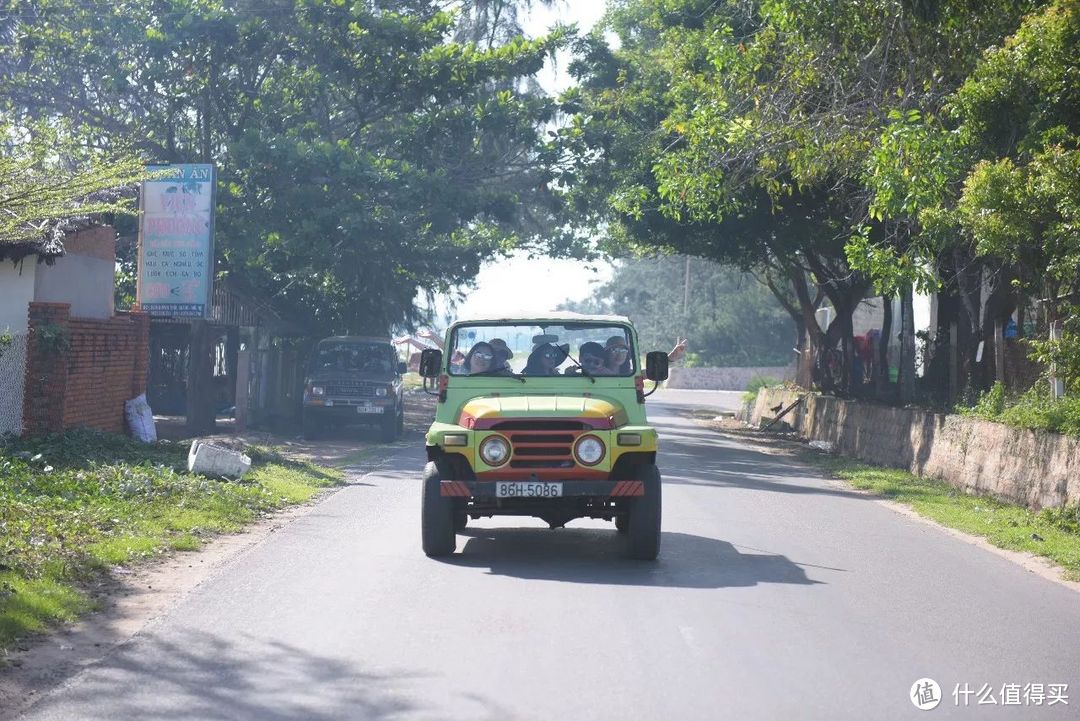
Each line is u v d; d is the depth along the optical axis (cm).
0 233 1465
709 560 1148
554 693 666
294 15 3150
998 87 1748
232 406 3162
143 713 618
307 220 2947
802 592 988
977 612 932
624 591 972
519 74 3412
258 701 643
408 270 3616
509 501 1117
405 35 3181
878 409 2606
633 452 1117
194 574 1016
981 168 1678
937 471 2123
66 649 748
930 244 1930
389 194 3114
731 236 3033
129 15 2973
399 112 3441
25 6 3008
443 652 756
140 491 1406
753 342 8338
